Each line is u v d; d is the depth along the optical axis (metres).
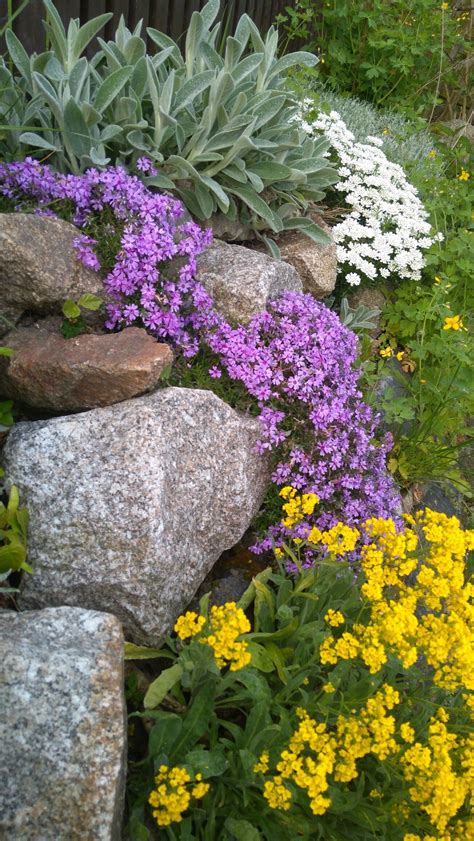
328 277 4.18
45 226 2.75
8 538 2.38
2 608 2.30
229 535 2.86
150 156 3.44
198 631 1.97
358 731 1.97
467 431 4.39
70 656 1.99
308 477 3.15
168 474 2.52
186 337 3.03
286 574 2.97
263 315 3.23
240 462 2.88
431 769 1.92
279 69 3.90
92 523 2.39
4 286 2.70
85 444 2.49
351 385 3.37
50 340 2.76
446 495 4.24
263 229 4.12
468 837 1.97
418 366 4.61
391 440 3.58
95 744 1.85
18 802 1.76
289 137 4.02
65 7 3.87
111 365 2.60
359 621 2.50
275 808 2.05
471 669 2.04
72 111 3.06
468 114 8.73
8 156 3.25
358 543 3.09
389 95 7.66
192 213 3.74
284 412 3.17
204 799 2.10
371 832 2.15
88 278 2.86
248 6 6.14
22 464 2.49
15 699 1.89
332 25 7.44
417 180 5.46
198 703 2.20
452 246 4.86
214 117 3.44
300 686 2.40
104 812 1.79
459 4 9.16
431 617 2.15
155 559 2.38
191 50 3.58
